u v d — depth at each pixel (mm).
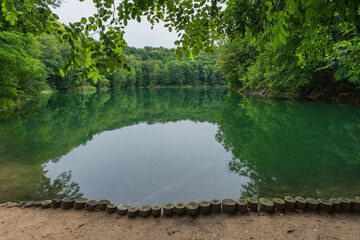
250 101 20312
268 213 2771
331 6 1107
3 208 3012
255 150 6422
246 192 3801
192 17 1711
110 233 2443
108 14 1449
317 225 2512
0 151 6137
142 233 2439
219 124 10930
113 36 1449
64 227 2555
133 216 2754
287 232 2395
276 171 4727
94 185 4191
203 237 2352
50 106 17984
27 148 6488
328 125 9070
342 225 2512
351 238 2281
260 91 26844
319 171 4617
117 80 66500
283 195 3607
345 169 4668
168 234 2416
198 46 1792
